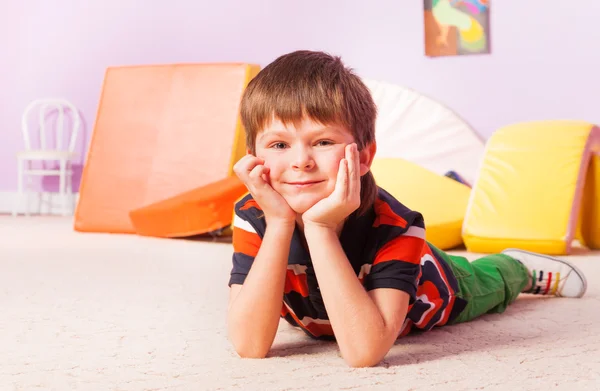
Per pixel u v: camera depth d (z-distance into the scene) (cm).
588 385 95
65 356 113
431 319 126
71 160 506
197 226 321
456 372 101
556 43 391
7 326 137
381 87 408
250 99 103
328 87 98
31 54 511
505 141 295
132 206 365
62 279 201
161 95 384
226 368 104
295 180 100
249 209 114
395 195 305
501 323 139
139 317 146
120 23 489
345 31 435
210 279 204
